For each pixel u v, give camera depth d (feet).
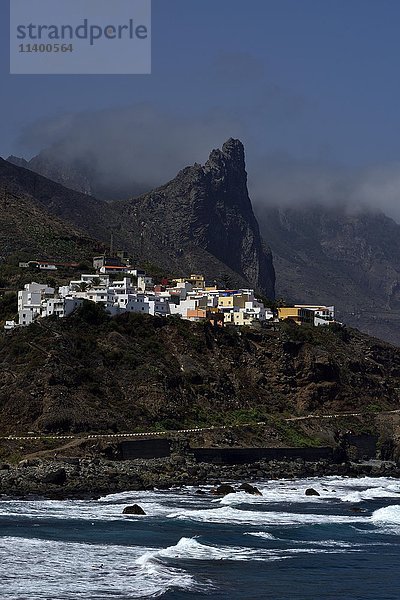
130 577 357.61
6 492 577.02
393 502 612.29
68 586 340.39
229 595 340.39
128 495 594.65
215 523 489.26
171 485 653.30
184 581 354.74
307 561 403.13
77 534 440.04
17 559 378.53
